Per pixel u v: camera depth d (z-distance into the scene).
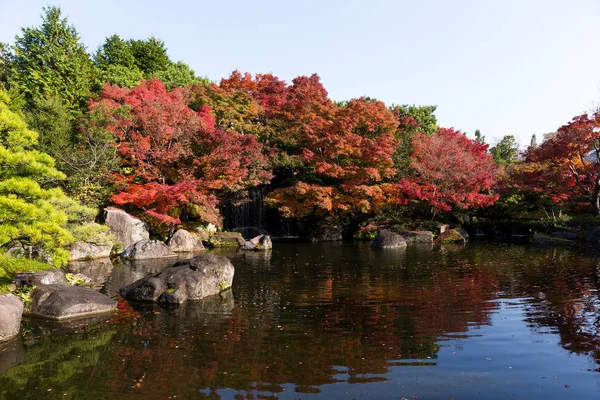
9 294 10.64
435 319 11.03
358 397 6.76
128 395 6.89
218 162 27.70
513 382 7.28
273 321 10.98
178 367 7.98
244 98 36.22
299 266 19.81
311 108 37.28
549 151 30.02
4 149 10.55
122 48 43.22
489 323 10.60
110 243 22.16
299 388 7.08
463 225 36.06
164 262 20.66
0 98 11.31
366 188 30.52
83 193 24.38
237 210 35.28
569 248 25.59
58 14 33.34
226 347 9.03
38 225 11.04
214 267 14.58
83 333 10.03
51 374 7.73
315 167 32.22
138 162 27.09
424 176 32.91
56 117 26.14
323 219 34.66
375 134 36.16
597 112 28.67
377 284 15.55
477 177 32.19
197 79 49.28
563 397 6.75
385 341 9.36
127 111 27.05
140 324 10.74
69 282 15.01
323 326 10.51
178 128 26.73
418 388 7.07
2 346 9.20
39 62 32.53
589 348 8.81
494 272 17.73
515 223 34.44
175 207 27.95
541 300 12.84
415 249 26.33
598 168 30.02
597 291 13.91
